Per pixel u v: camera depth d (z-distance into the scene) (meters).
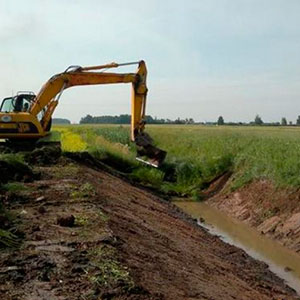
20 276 6.89
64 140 32.53
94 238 8.80
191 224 18.09
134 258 8.31
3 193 12.59
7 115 19.81
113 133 41.81
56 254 7.86
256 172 22.86
